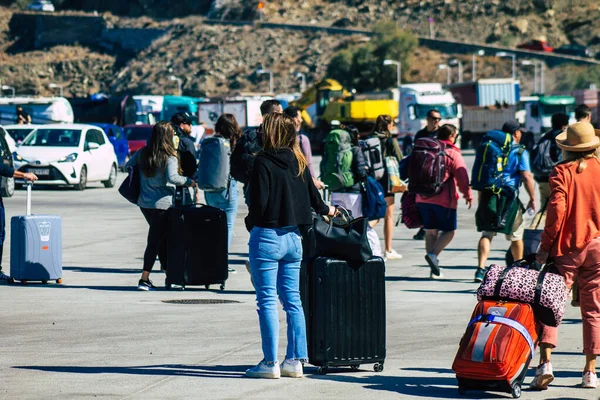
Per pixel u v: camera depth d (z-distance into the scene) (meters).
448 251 26.06
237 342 14.10
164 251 19.73
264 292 11.94
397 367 12.67
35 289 19.06
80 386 11.49
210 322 15.67
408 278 21.17
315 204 12.14
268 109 17.42
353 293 12.18
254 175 11.83
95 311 16.61
